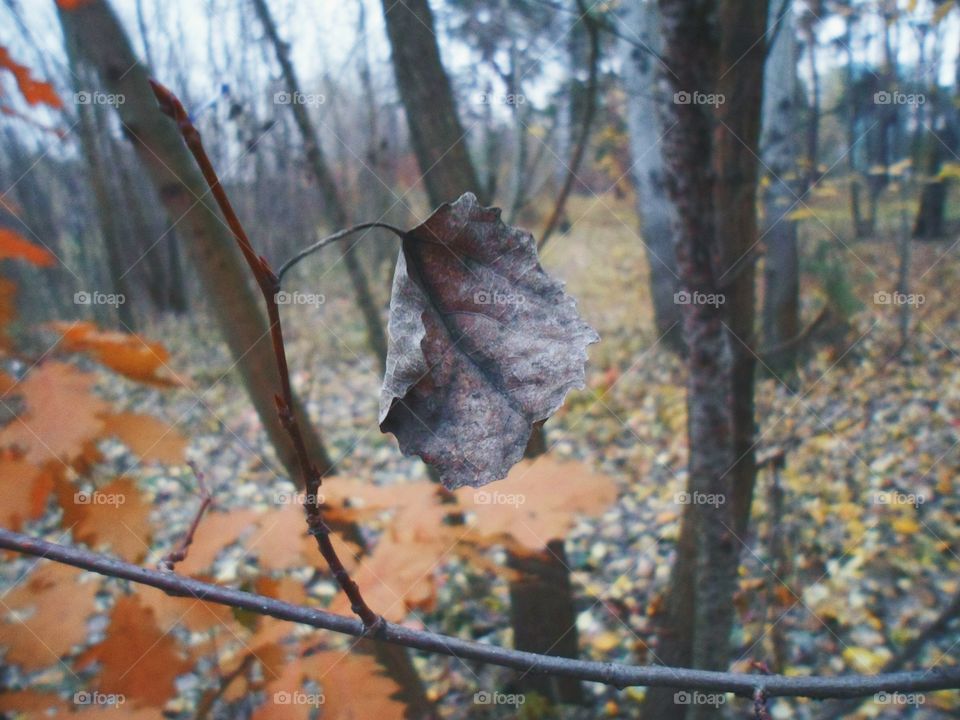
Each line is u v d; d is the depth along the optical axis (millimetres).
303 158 2385
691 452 1628
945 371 4258
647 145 4012
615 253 7551
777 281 3707
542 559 2379
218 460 3453
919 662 2729
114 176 3910
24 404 1205
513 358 475
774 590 2541
